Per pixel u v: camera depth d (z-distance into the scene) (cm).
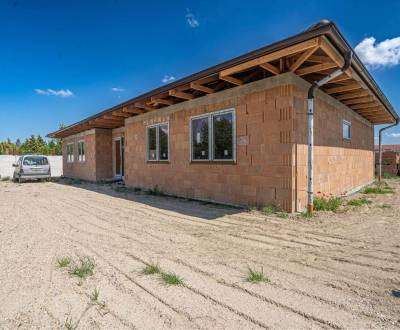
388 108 965
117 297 234
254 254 338
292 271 285
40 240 407
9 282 264
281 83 557
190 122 785
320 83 514
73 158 1742
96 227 486
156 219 545
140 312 210
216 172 707
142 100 826
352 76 550
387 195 854
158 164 925
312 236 409
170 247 369
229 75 593
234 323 194
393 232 426
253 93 611
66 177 1841
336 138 793
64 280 268
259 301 225
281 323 193
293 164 549
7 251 356
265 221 502
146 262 315
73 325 193
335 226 463
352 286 249
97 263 313
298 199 565
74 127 1446
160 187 918
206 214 583
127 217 568
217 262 313
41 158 1539
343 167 856
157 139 930
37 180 1622
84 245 382
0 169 1897
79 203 761
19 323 198
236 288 249
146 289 249
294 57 528
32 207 705
